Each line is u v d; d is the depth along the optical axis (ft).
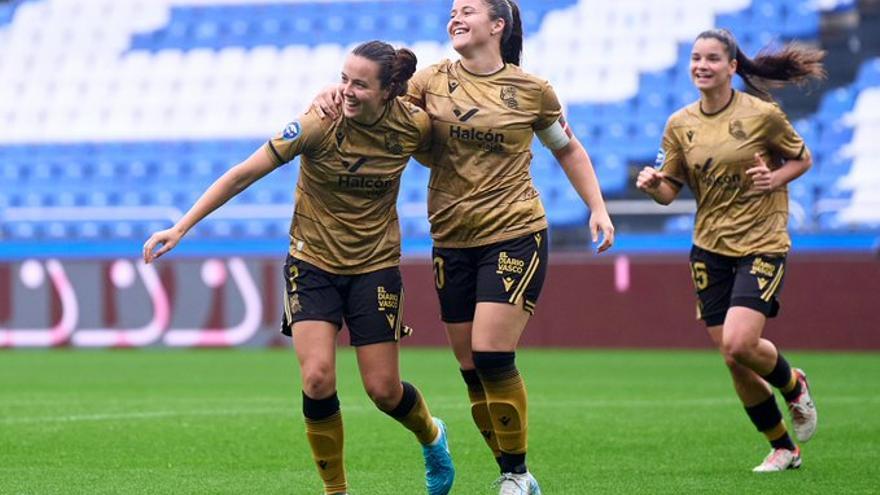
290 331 59.62
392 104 57.41
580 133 222.07
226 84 241.76
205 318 180.34
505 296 58.08
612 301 172.14
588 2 236.02
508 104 58.80
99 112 242.78
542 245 59.52
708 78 73.31
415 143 58.34
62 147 239.50
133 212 225.97
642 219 205.67
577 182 62.03
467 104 58.70
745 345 70.28
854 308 163.43
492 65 59.52
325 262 57.93
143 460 76.43
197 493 64.39
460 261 60.13
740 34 227.40
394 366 58.75
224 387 126.41
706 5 230.68
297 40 245.24
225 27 249.55
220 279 180.04
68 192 235.40
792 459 71.87
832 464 73.67
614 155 218.59
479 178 58.85
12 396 117.50
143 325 182.09
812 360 153.07
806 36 225.97
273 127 234.58
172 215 224.12
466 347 61.82
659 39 229.66
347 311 58.80
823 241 182.60
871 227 192.03
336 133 56.70
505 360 58.13
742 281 72.28
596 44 231.50
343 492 59.77
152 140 236.63
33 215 228.63
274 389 124.06
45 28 256.52
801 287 164.96
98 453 79.36
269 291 178.50
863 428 90.38
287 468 73.36
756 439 85.25
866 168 207.31
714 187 73.82
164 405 108.27
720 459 76.28
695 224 75.66
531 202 59.41
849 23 229.66
